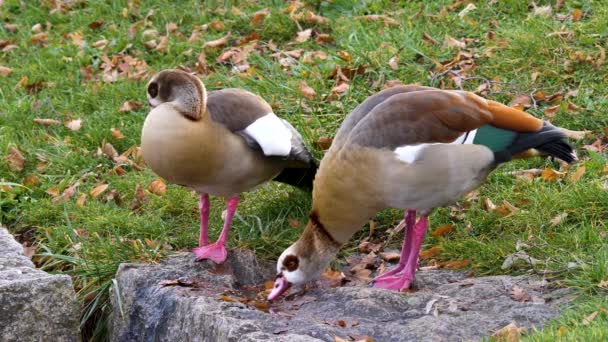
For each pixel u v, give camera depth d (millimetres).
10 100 12555
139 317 7855
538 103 11000
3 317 7512
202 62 12953
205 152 7977
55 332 7730
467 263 8250
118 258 8812
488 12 13195
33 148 11250
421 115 7465
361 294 7426
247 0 14578
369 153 7395
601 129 10266
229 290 7855
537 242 8281
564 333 6176
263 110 8414
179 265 8367
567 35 12000
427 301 7281
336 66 12117
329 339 6574
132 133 11492
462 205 9320
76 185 10453
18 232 9906
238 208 9734
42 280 7656
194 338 7176
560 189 9258
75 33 14234
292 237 9039
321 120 11133
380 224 9367
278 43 13508
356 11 13828
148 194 10188
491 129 7605
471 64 11875
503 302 7141
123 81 12805
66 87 12945
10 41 14500
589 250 7914
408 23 13023
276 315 7137
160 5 14812
